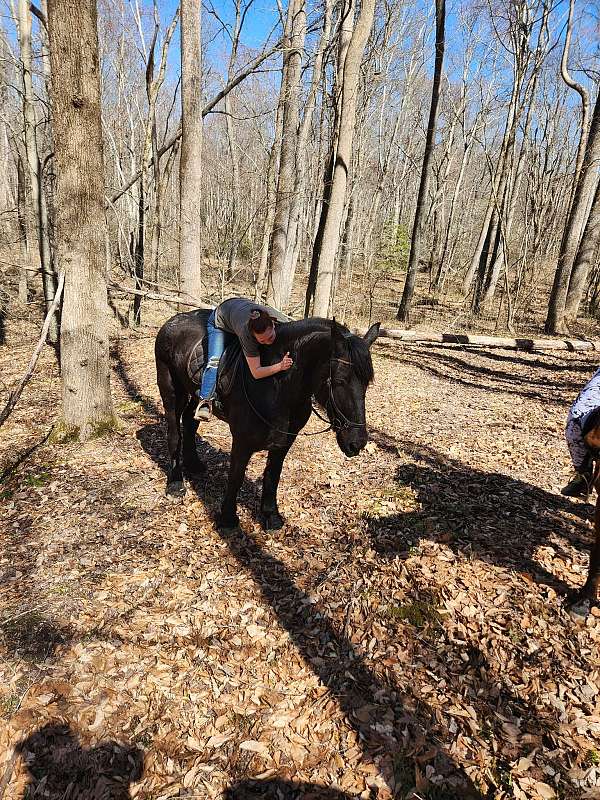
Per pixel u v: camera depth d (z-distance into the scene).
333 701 3.06
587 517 5.12
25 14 11.49
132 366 10.31
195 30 10.78
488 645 3.47
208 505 5.18
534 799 2.51
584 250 17.42
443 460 6.49
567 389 10.44
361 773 2.66
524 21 18.52
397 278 32.69
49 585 3.93
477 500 5.42
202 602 3.86
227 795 2.55
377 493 5.56
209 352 4.41
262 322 3.56
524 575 4.16
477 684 3.19
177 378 5.19
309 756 2.75
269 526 4.79
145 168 13.89
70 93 5.46
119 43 22.66
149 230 16.08
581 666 3.31
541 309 22.03
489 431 7.68
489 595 3.94
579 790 2.56
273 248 13.33
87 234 5.94
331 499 5.41
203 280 20.86
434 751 2.75
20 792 2.52
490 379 11.28
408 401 9.27
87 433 6.49
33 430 6.86
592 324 18.75
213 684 3.17
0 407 7.76
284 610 3.82
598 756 2.72
